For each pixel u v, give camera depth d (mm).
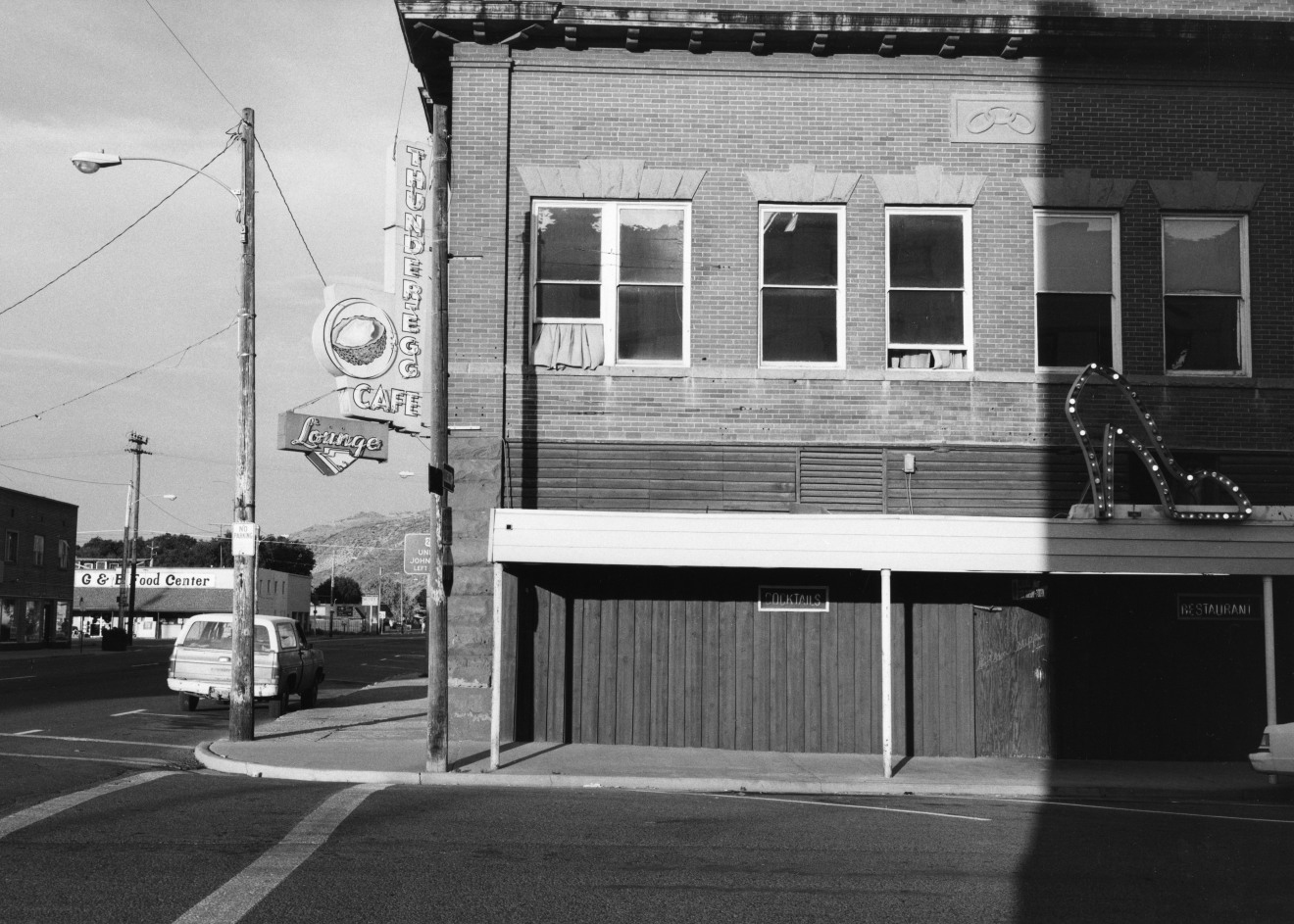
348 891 8281
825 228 18688
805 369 18281
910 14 18312
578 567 17984
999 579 18062
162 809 11422
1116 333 18562
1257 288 18688
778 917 7875
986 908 8234
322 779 14484
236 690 17969
